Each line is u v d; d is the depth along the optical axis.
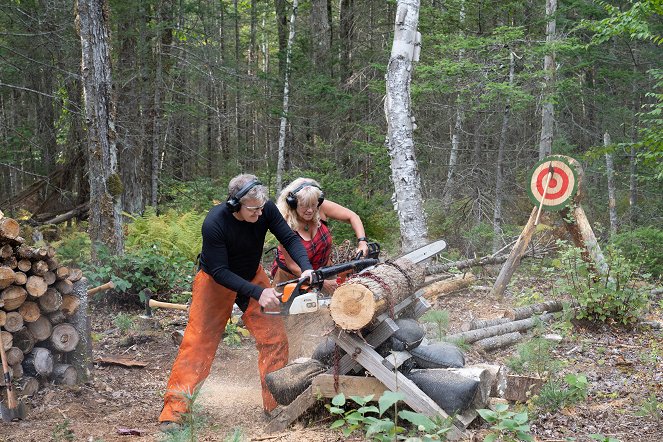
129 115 17.47
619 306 7.80
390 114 9.68
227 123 22.94
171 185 19.59
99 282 8.46
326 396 4.52
